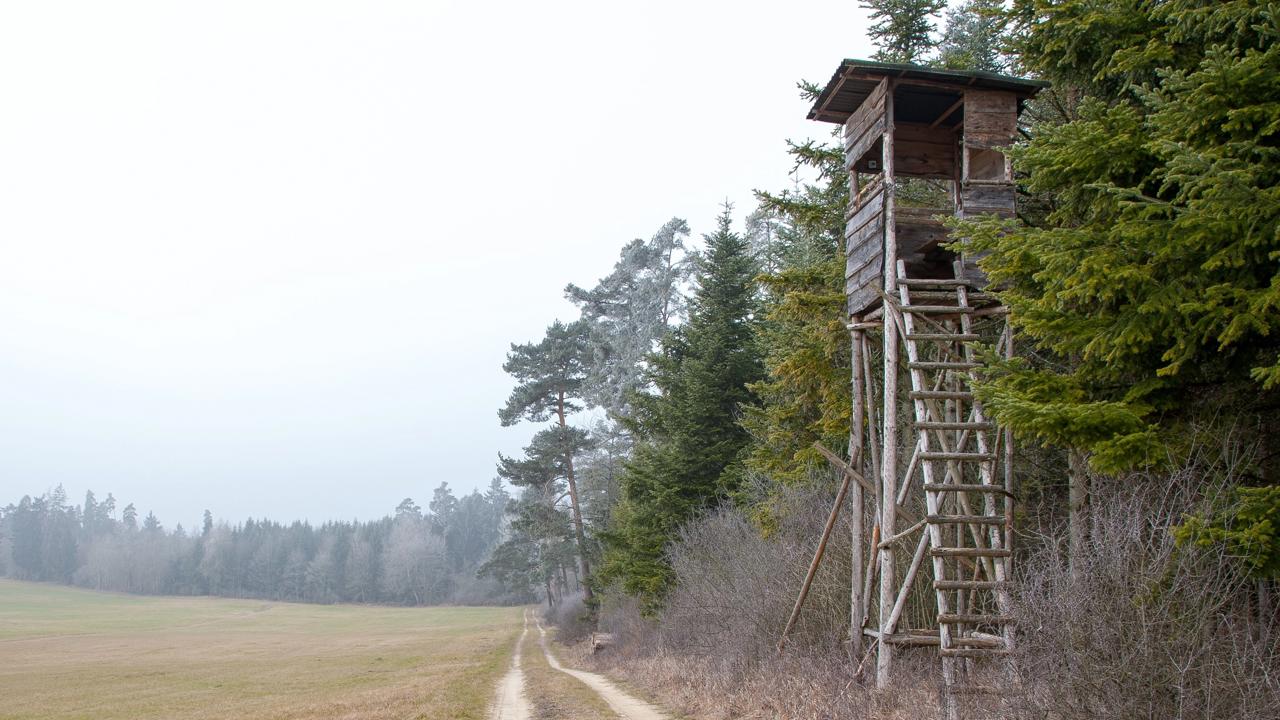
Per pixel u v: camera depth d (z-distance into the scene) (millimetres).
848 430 16766
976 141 11703
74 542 180375
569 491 51344
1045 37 9727
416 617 99250
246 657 45094
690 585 22859
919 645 11234
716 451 27891
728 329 28625
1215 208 6543
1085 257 7371
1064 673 6969
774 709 11867
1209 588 6969
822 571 14984
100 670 37750
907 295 11383
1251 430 8352
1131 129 7859
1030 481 13492
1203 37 7996
